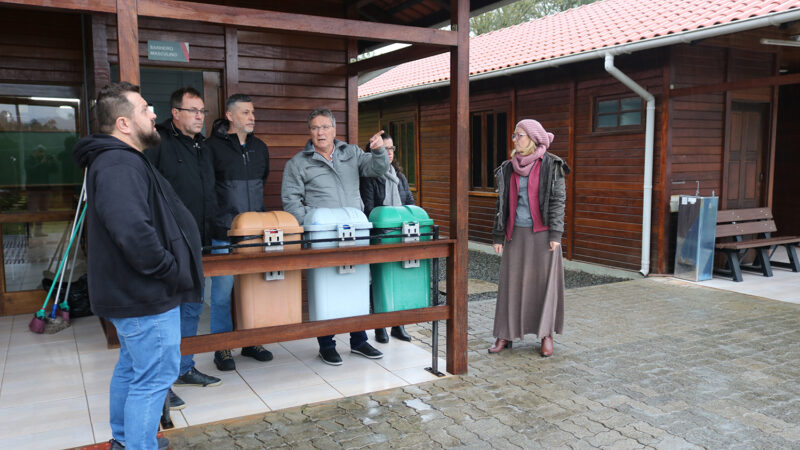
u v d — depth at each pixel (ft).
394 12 17.98
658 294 19.45
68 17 16.43
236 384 11.36
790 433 9.31
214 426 9.47
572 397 10.75
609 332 15.02
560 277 13.12
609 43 21.91
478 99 31.40
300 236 10.22
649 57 22.25
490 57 31.14
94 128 14.02
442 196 33.35
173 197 7.66
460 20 11.03
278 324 10.37
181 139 10.70
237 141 11.87
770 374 11.94
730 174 24.22
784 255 26.99
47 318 15.15
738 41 22.36
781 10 17.07
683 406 10.36
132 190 6.80
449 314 11.83
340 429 9.40
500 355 13.21
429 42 10.78
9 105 16.39
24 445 8.86
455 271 11.63
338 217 10.68
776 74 24.68
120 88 7.37
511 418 9.84
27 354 13.23
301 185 11.96
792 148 29.37
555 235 12.73
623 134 23.52
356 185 12.45
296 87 16.26
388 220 11.25
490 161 30.96
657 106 22.07
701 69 22.41
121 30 8.51
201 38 14.97
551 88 26.76
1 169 16.56
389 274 11.35
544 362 12.71
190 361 11.16
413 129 35.83
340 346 13.92
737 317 16.46
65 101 16.97
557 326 13.28
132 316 7.12
